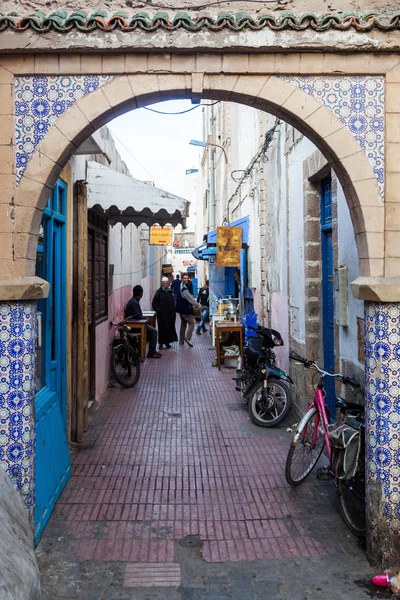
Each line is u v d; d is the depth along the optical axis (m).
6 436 3.84
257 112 10.83
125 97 3.93
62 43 3.82
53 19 3.76
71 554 4.01
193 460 5.95
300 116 3.96
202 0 4.09
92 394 8.24
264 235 10.34
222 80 3.95
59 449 5.18
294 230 7.62
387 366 3.80
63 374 5.90
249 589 3.62
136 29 3.83
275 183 9.09
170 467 5.73
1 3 4.02
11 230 3.87
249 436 6.79
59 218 5.63
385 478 3.81
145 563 3.91
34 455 4.00
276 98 3.96
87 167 7.22
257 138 10.83
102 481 5.34
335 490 5.18
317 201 6.81
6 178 3.87
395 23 3.84
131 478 5.43
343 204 5.45
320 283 6.85
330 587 3.65
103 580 3.70
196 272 37.56
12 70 3.88
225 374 10.77
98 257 8.61
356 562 3.95
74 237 6.29
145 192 7.38
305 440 5.27
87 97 3.91
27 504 3.86
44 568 3.82
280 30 3.86
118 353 9.70
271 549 4.12
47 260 5.31
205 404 8.40
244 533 4.37
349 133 3.96
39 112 3.90
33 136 3.90
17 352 3.84
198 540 4.25
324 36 3.86
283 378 7.22
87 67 3.90
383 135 3.96
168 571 3.81
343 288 5.43
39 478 4.42
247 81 3.96
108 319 9.60
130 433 6.88
